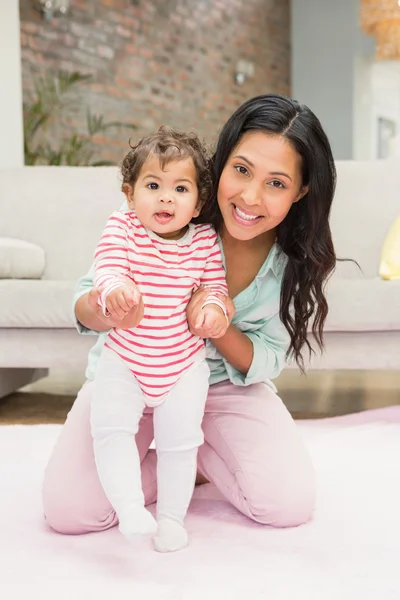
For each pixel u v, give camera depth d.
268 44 8.21
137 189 1.13
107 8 6.24
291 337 1.32
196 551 1.09
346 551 1.09
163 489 1.13
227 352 1.27
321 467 1.57
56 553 1.09
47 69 5.70
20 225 2.79
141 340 1.12
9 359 2.20
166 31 6.92
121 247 1.13
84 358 2.19
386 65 8.37
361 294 2.03
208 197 1.20
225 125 1.21
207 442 1.33
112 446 1.09
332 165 1.23
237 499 1.26
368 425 2.00
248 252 1.30
